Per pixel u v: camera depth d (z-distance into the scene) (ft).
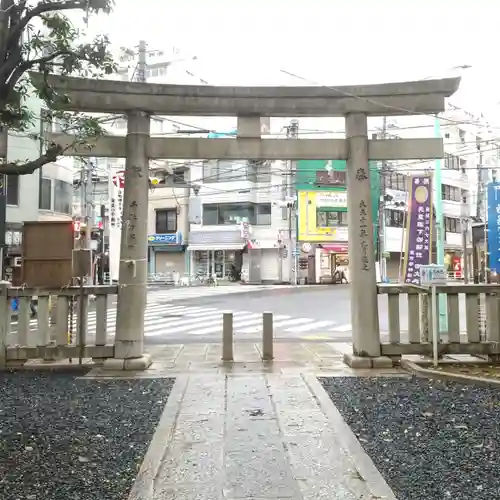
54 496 11.81
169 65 138.62
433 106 26.48
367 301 26.68
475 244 41.88
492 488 12.18
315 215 123.95
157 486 12.55
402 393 21.24
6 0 14.14
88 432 16.34
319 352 31.40
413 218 32.42
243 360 28.63
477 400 20.06
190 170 125.49
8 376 24.82
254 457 14.51
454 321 27.27
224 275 127.95
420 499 11.72
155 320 53.88
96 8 14.48
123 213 26.50
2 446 15.01
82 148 25.95
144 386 22.53
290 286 113.70
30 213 69.46
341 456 14.53
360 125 26.89
